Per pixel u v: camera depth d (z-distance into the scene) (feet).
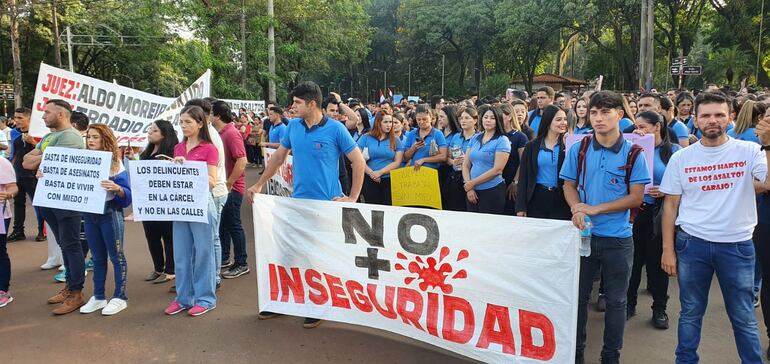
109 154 14.52
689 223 10.66
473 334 11.81
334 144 14.19
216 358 12.56
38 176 15.85
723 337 13.46
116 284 15.56
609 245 11.01
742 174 10.12
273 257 14.61
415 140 20.79
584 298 11.59
